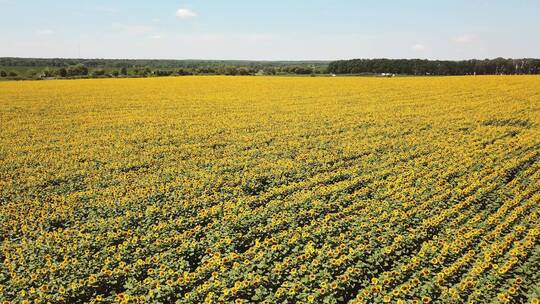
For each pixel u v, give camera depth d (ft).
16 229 49.11
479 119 107.45
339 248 41.14
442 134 93.30
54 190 63.41
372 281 36.29
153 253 42.75
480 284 35.81
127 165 73.82
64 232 46.88
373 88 186.09
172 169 70.90
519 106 124.36
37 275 37.37
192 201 55.31
